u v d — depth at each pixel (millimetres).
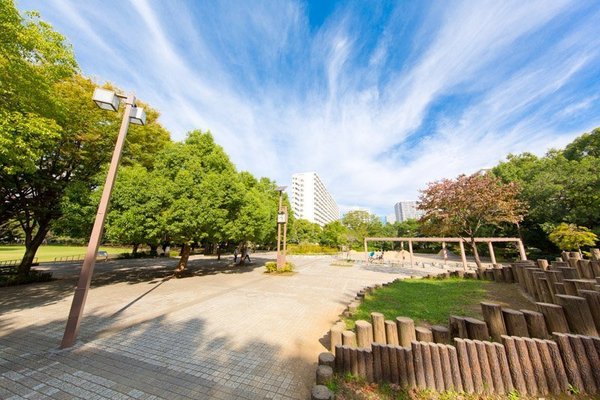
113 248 36125
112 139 10461
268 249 41969
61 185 10203
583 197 15969
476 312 5301
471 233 12844
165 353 4051
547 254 20781
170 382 3221
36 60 6379
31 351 4074
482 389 2832
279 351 4176
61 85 8758
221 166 12539
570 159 20688
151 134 12344
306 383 3244
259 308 6793
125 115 5176
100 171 10547
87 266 4594
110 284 10359
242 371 3520
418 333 3496
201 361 3799
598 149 18922
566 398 2623
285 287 9820
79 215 8797
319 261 22656
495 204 11656
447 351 3010
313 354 4082
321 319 5883
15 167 6000
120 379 3277
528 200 18625
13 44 5523
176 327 5254
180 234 10000
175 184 9961
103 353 4027
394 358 3105
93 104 9773
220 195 11031
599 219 15820
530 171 20641
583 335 3037
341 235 38812
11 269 12305
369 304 6371
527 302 5785
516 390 2775
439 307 5844
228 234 11586
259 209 14188
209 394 2977
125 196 8875
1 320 5648
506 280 8414
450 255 30516
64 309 6539
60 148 9758
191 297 8000
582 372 2691
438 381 2932
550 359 2779
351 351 3281
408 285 9172
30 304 7074
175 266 17109
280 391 3057
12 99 6125
